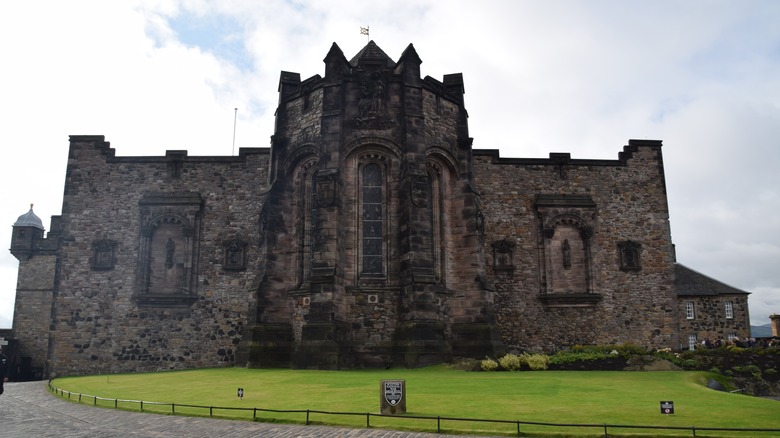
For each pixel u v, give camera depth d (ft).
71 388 82.48
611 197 139.64
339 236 93.76
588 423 45.70
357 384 70.13
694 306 171.63
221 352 127.03
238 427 48.39
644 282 136.15
